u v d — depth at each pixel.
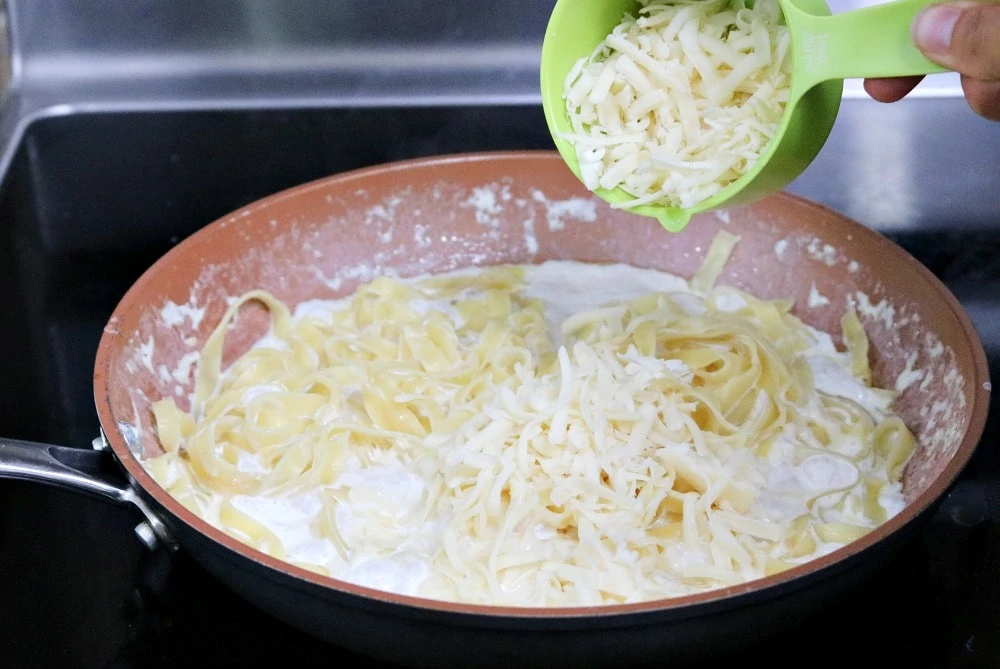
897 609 0.67
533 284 0.82
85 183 0.89
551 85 0.70
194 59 0.96
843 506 0.71
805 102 0.66
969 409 0.68
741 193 0.67
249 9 0.95
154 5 0.95
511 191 0.82
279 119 0.94
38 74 0.96
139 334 0.74
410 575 0.69
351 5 0.95
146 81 0.96
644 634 0.62
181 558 0.70
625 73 0.69
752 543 0.69
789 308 0.79
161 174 0.90
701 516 0.69
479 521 0.70
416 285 0.82
